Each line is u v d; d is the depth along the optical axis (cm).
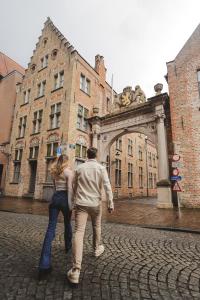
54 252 333
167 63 1209
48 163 1471
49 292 210
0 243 378
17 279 237
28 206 1003
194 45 1147
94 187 272
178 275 256
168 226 545
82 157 1476
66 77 1560
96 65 1922
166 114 1190
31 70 1950
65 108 1467
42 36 1961
